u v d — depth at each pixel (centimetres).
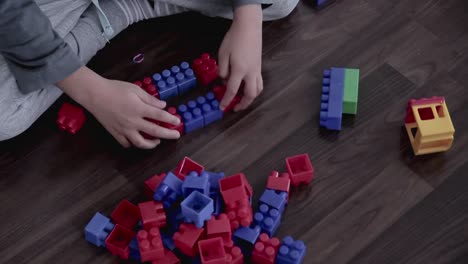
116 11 96
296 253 81
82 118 93
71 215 88
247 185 85
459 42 99
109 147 92
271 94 96
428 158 91
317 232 86
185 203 81
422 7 102
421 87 96
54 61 85
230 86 90
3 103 88
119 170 91
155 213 83
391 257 84
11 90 88
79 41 93
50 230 87
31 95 89
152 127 88
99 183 90
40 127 94
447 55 98
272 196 85
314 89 96
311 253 85
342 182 89
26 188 90
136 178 90
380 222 87
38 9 84
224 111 94
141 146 90
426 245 85
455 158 90
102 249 86
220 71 91
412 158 91
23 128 91
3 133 89
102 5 96
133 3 97
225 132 93
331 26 101
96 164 91
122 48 100
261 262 83
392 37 100
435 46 99
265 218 84
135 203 89
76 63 87
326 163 91
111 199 89
